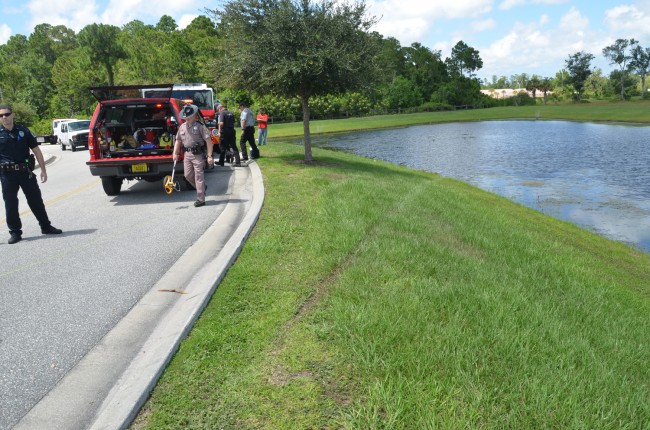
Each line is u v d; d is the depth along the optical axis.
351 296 4.51
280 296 4.61
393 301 4.37
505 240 8.29
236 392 3.21
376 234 6.69
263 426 2.90
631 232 12.69
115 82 68.94
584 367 3.61
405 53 124.69
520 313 4.43
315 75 13.83
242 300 4.55
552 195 17.47
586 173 22.11
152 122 11.14
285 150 19.86
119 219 8.71
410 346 3.60
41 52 123.06
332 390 3.20
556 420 2.96
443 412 2.95
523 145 35.16
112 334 4.21
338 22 13.77
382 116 89.75
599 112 77.31
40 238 7.67
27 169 7.47
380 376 3.31
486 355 3.58
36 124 67.06
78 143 28.98
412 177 17.09
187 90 18.75
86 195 11.54
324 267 5.29
